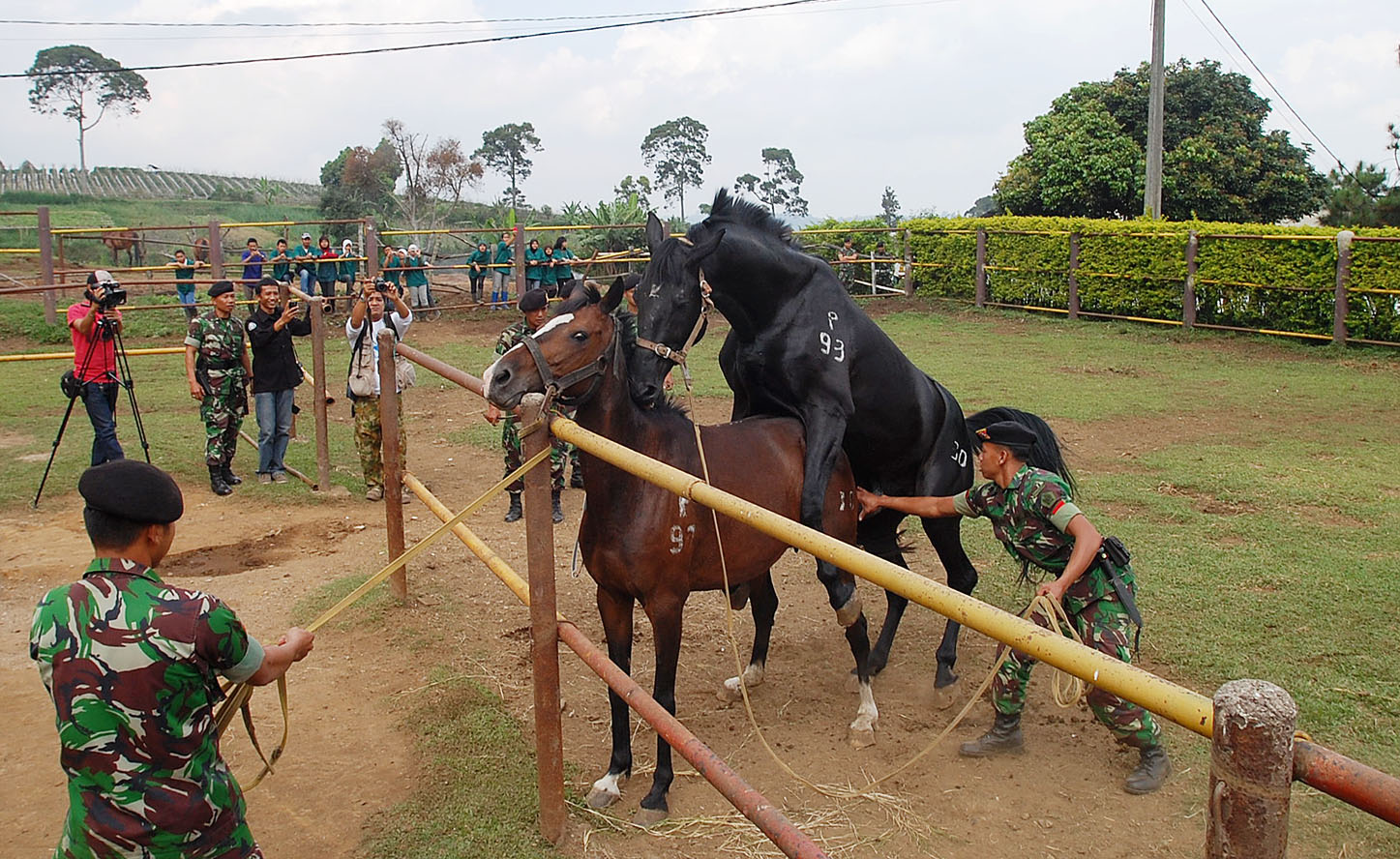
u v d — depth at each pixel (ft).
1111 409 38.19
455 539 24.22
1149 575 20.42
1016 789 13.53
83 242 102.68
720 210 15.89
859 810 13.01
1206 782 13.52
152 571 8.00
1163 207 83.76
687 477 9.21
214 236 56.59
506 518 26.00
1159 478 28.45
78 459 30.78
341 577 21.35
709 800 13.25
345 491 28.07
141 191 193.16
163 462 30.48
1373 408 38.19
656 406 13.96
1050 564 13.73
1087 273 62.64
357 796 13.17
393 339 19.20
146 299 64.13
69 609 7.61
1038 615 13.67
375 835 12.28
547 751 11.89
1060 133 84.84
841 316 15.97
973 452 18.88
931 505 15.21
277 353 28.32
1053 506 13.20
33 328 54.13
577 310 12.44
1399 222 74.28
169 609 7.66
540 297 20.04
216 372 27.09
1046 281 65.77
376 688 16.34
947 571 18.40
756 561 14.42
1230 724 4.51
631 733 15.08
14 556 22.47
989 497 14.21
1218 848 4.64
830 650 18.34
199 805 7.86
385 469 19.51
